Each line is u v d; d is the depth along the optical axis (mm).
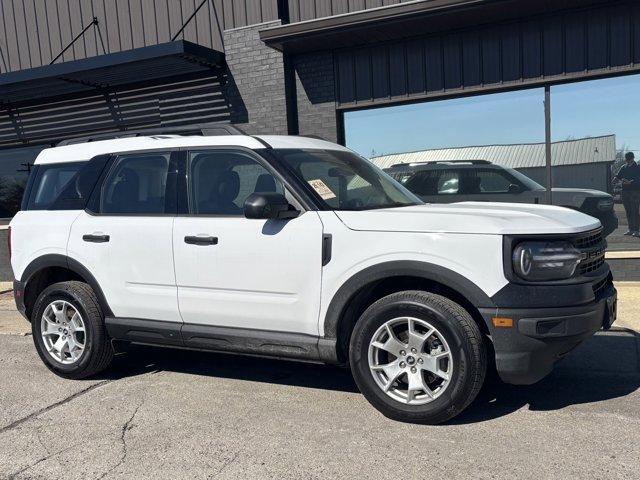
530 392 4645
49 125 11688
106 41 11023
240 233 4484
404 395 4090
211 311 4633
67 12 11266
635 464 3453
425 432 3945
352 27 8375
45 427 4238
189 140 4934
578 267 3967
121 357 5949
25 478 3496
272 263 4375
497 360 3832
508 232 3832
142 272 4859
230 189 4699
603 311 4105
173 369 5523
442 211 4254
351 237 4164
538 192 8664
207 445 3861
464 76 8719
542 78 8312
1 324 7594
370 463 3545
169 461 3650
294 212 4352
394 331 4125
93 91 11211
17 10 11633
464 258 3887
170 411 4473
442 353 3939
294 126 9844
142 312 4914
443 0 7766
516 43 8391
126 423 4266
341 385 4953
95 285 5082
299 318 4348
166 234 4754
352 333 4203
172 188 4855
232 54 10023
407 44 8984
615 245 8391
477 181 8961
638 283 8102
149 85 10742
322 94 9594
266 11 9750
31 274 5395
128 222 4945
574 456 3566
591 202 8430
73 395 4891
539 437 3838
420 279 4215
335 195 4543
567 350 3967
